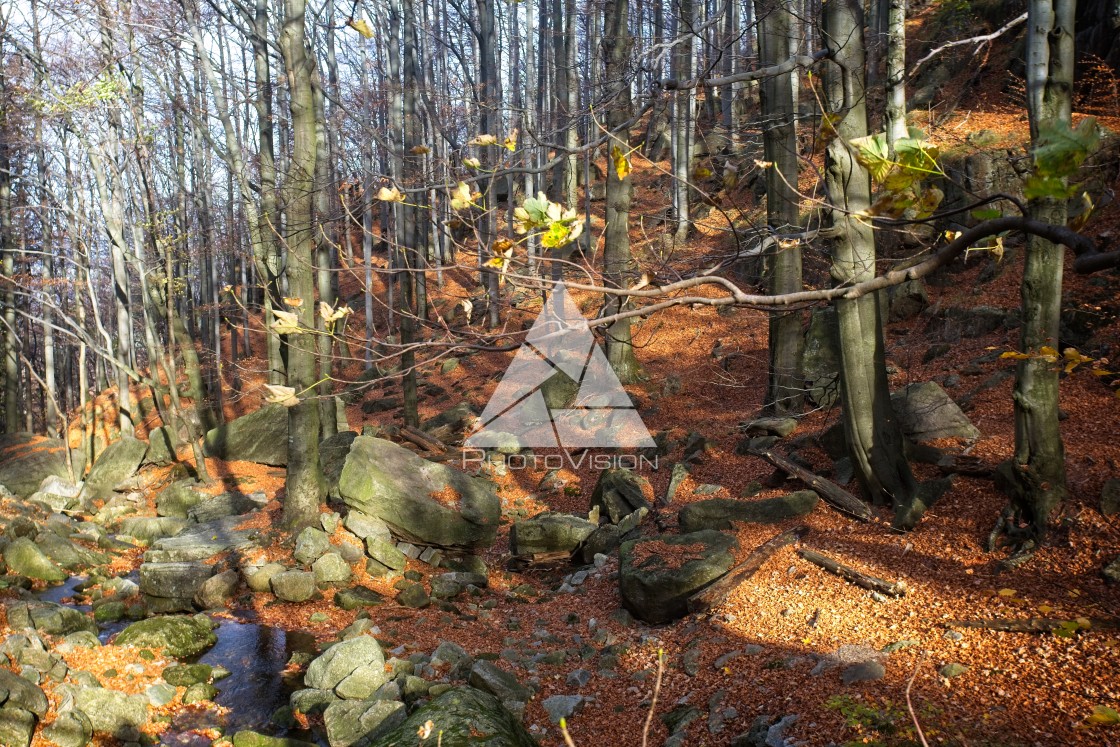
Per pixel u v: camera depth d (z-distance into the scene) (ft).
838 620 23.31
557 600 32.71
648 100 25.90
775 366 43.21
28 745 20.98
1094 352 35.78
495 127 83.56
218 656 28.55
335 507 42.45
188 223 75.87
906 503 28.50
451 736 17.84
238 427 58.70
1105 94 53.01
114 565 40.16
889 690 18.49
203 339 92.48
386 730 21.66
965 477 29.30
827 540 28.58
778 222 34.37
